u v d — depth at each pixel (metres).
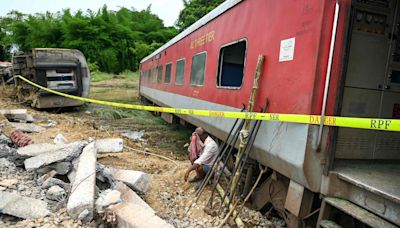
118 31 37.59
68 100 11.89
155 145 8.67
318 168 2.96
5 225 2.90
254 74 4.06
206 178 4.43
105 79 31.14
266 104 3.64
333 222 2.82
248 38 4.30
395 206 2.36
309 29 3.03
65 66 11.62
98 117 12.37
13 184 3.59
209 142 4.81
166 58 10.41
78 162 4.13
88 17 39.53
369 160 3.43
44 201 3.35
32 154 4.40
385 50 3.27
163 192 4.44
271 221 3.96
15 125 7.30
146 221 2.88
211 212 3.86
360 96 3.24
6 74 16.91
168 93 9.79
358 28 3.12
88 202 3.12
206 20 6.21
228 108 4.84
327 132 2.91
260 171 4.07
